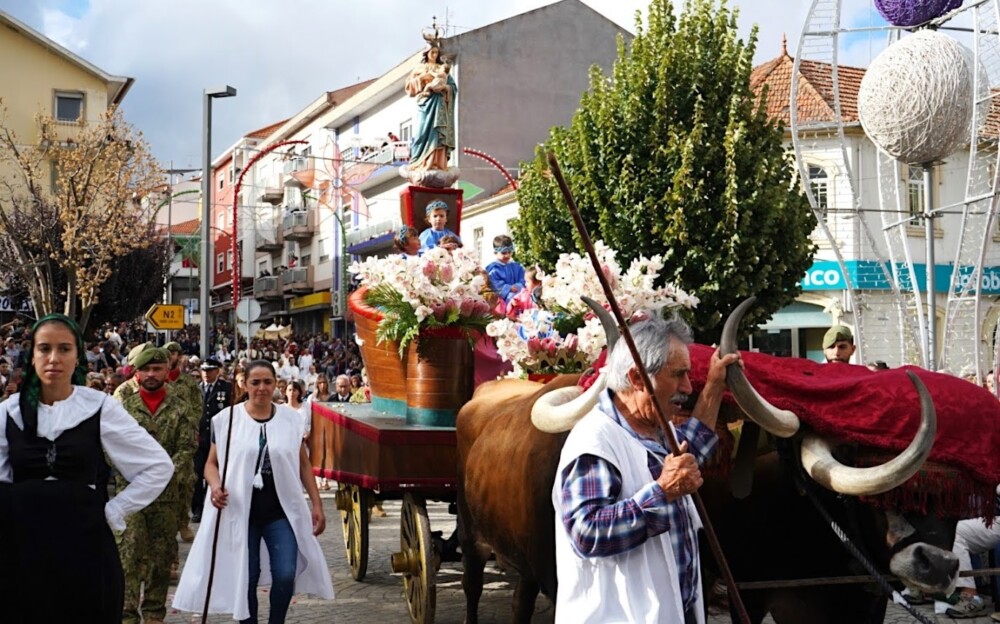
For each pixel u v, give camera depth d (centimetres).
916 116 1062
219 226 6144
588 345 597
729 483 432
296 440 618
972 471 393
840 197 2450
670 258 1839
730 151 1811
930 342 1190
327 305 4750
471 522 608
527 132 3609
